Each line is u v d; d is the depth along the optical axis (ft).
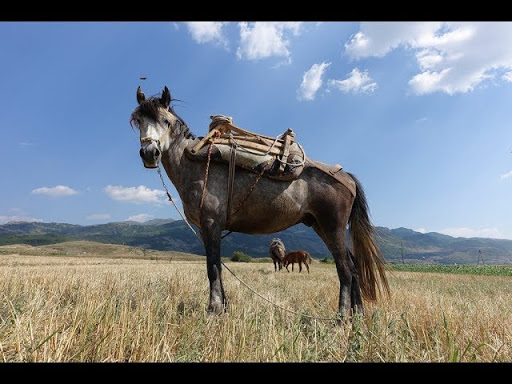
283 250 86.28
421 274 89.10
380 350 10.46
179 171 16.74
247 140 17.38
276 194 16.80
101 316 11.40
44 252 331.16
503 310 19.61
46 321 11.00
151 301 14.93
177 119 17.17
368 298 18.35
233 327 11.10
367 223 19.17
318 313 17.54
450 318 13.88
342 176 18.60
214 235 15.87
